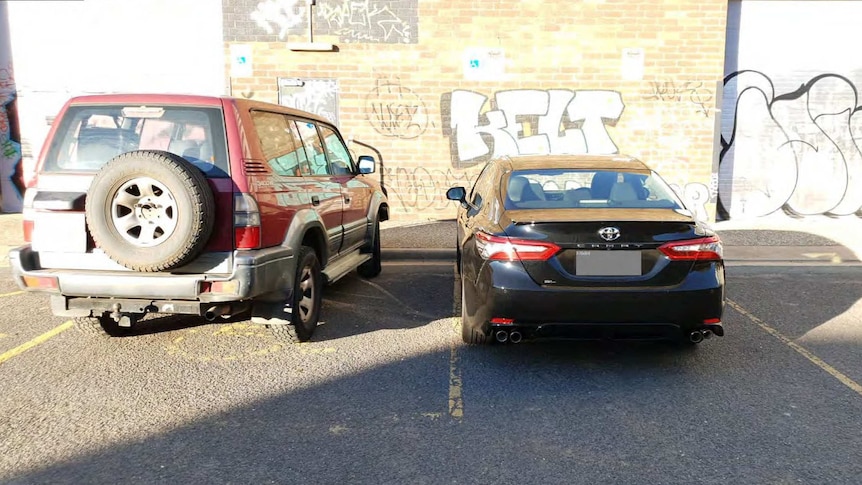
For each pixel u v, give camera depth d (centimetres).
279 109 542
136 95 460
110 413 396
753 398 421
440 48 1084
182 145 447
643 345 527
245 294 434
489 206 511
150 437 365
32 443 357
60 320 593
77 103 458
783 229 1054
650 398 421
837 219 1156
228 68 1084
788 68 1124
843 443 359
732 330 569
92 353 503
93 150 452
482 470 331
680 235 433
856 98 1127
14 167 1176
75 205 435
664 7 1068
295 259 495
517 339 444
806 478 323
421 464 337
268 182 468
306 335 529
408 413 399
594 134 1104
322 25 1077
